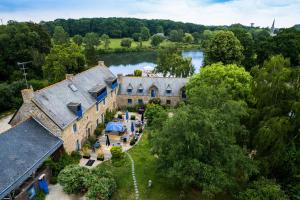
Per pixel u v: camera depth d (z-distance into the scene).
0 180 20.59
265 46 59.81
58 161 28.59
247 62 60.69
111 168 29.44
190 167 20.56
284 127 22.88
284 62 29.89
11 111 49.69
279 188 21.12
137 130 39.47
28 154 24.52
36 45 73.38
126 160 31.11
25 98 28.19
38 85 54.88
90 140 35.69
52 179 26.72
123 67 103.31
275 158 22.69
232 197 24.39
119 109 49.75
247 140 26.58
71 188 24.30
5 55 67.44
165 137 22.34
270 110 24.88
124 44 136.38
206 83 35.72
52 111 29.22
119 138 37.41
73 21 167.12
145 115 40.50
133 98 49.69
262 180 22.47
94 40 131.38
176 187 25.77
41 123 28.95
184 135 21.00
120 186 26.08
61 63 58.03
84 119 35.03
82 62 66.12
